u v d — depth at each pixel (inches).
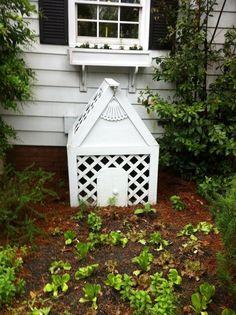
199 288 83.0
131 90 151.3
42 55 141.8
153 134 157.2
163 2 137.9
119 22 147.5
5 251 93.1
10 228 101.1
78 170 121.0
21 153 155.6
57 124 152.5
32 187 124.1
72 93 148.9
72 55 137.9
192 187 142.1
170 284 84.7
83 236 107.0
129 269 92.0
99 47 143.5
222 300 81.3
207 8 132.9
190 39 135.5
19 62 124.5
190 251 99.1
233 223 72.1
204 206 127.2
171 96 154.0
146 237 107.1
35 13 123.9
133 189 128.8
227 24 145.5
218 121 141.0
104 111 114.8
